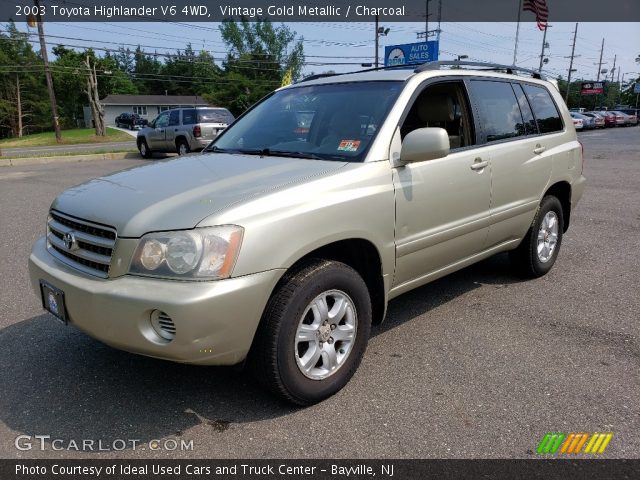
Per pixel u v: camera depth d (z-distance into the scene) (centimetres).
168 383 327
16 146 3597
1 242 652
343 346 315
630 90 9081
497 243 449
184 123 1686
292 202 281
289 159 343
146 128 1859
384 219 327
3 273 529
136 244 262
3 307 443
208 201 272
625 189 1057
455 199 382
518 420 288
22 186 1129
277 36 6488
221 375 337
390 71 405
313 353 296
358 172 317
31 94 6462
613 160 1622
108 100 7356
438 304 455
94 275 275
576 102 8681
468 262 425
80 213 292
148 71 9838
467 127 413
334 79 418
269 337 275
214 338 255
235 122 444
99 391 318
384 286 341
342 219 300
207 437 277
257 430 282
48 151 2633
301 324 288
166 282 254
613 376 334
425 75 382
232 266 257
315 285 287
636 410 297
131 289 256
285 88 450
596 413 295
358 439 274
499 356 361
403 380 330
